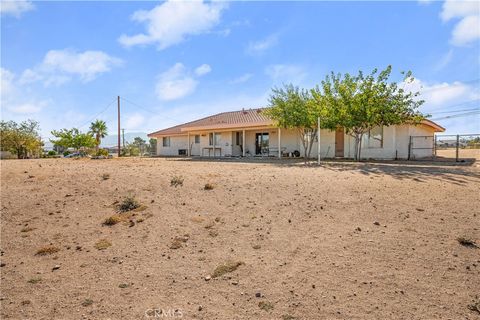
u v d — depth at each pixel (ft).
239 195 22.75
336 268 12.63
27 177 29.14
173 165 42.75
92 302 11.19
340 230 16.14
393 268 12.37
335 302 10.52
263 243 15.34
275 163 47.50
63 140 76.84
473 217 16.60
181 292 11.64
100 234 17.11
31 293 11.91
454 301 10.26
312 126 58.80
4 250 15.57
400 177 27.55
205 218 18.83
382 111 44.83
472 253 13.19
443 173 29.96
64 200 22.39
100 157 69.82
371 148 59.57
